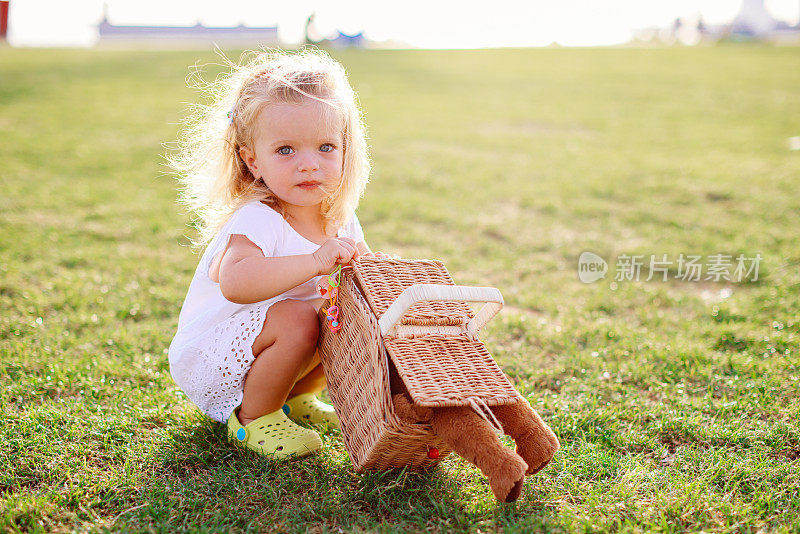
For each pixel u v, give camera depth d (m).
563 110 13.16
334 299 2.19
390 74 18.17
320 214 2.43
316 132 2.21
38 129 9.85
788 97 14.66
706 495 2.12
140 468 2.23
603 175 7.72
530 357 3.28
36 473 2.18
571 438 2.52
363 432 2.04
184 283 4.21
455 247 5.17
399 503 2.06
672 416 2.64
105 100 12.96
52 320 3.53
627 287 4.39
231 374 2.29
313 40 28.53
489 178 7.58
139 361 3.06
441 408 1.91
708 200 6.67
